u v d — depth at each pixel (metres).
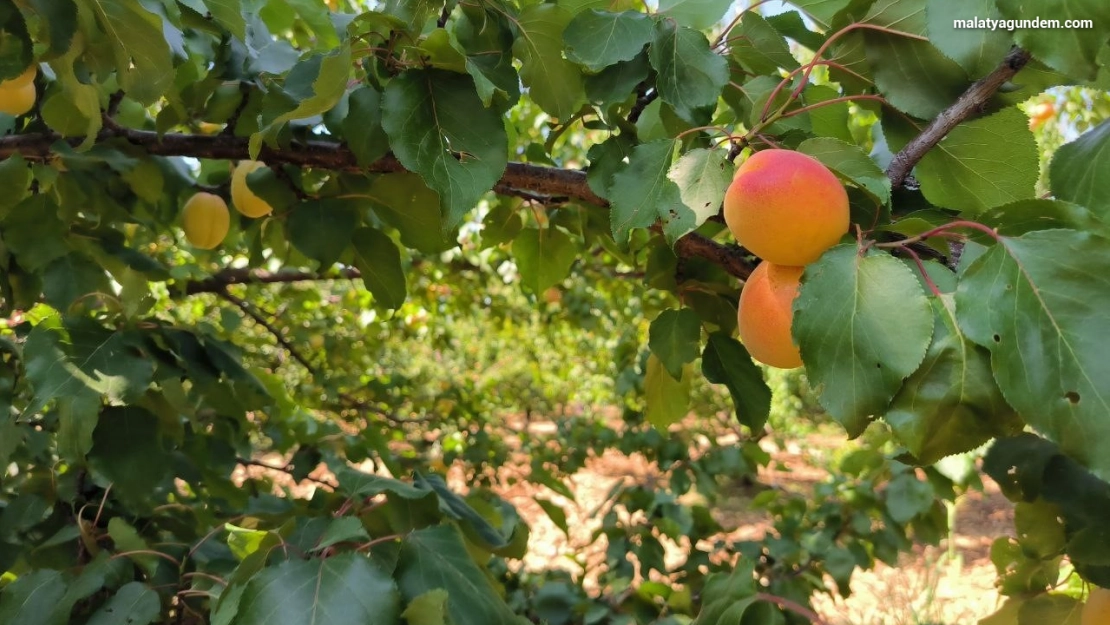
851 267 0.26
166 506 0.58
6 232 0.49
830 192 0.28
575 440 1.14
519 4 0.43
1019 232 0.25
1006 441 0.40
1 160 0.50
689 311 0.45
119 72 0.41
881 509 0.85
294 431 0.80
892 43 0.35
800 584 0.79
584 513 2.22
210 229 0.65
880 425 0.82
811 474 2.58
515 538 0.45
